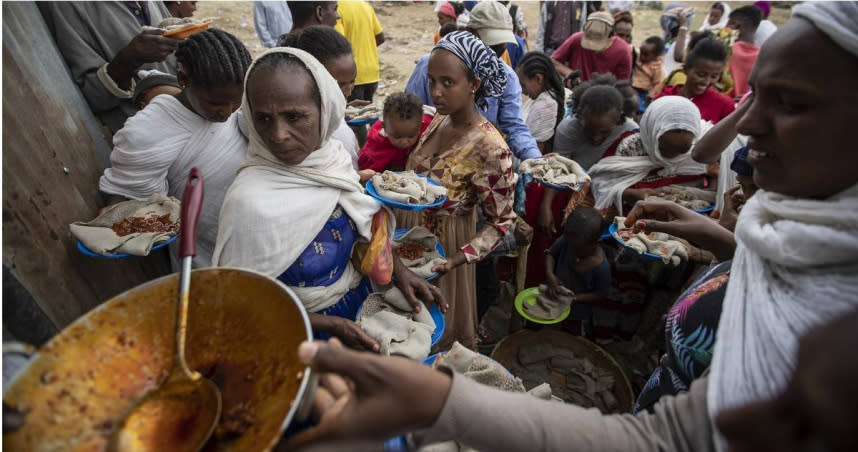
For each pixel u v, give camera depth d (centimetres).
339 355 67
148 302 81
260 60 130
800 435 40
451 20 604
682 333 103
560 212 294
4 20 141
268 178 138
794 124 65
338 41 216
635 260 267
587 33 472
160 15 262
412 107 218
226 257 136
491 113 280
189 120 168
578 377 240
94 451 69
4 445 63
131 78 197
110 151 195
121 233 152
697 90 348
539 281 311
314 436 69
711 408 67
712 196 251
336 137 208
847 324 41
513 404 75
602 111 274
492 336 301
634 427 74
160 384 77
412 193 174
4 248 113
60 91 164
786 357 61
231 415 74
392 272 172
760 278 72
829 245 62
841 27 57
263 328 81
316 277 148
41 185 134
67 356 72
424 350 148
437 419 71
